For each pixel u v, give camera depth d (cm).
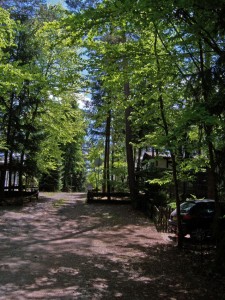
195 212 1279
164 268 901
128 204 2480
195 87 818
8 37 1950
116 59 1027
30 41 2486
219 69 740
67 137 2898
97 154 3581
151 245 1205
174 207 1555
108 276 812
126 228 1574
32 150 2592
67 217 1862
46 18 2495
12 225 1529
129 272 854
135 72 1068
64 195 3447
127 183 2775
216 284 770
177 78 1000
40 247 1112
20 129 2506
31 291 680
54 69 2484
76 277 791
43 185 4581
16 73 1477
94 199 2555
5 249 1059
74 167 5494
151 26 976
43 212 2017
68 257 986
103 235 1384
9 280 745
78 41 981
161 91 1096
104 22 794
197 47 964
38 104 2617
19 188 2673
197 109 702
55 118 2784
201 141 904
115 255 1037
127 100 1273
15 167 2667
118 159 3531
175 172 1204
